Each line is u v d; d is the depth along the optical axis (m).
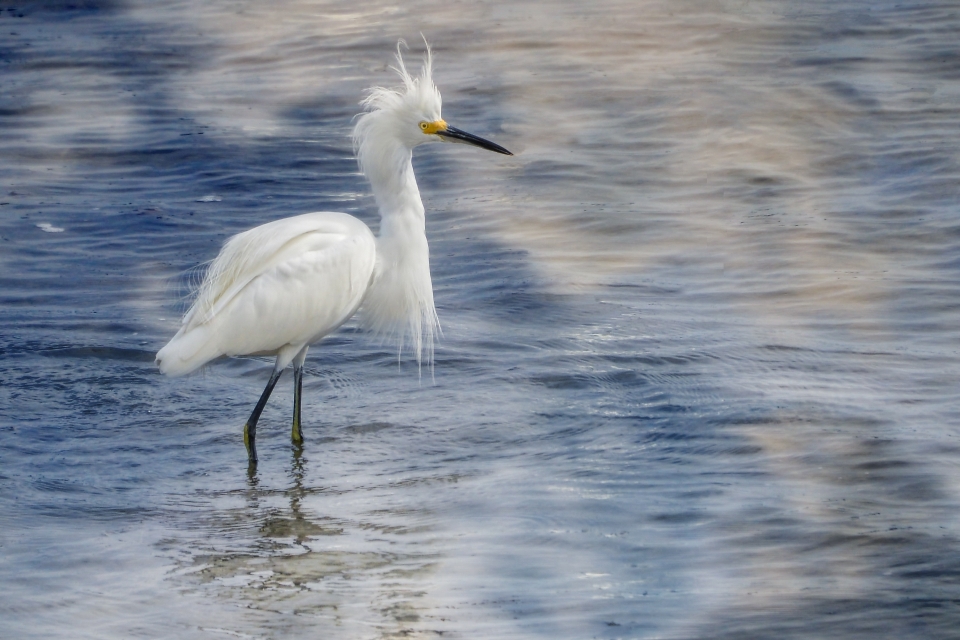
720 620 7.07
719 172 18.84
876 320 13.06
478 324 13.27
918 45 24.56
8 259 15.73
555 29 26.62
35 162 20.30
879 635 6.82
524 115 21.73
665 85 22.88
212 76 24.97
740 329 12.89
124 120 22.36
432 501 9.12
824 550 7.96
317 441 10.53
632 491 9.10
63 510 9.09
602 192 18.16
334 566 8.05
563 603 7.37
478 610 7.32
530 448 10.14
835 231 16.12
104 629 7.17
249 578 7.88
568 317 13.41
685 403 10.91
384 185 11.02
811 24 26.22
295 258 10.46
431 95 10.79
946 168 18.33
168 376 11.38
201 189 18.88
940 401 10.70
